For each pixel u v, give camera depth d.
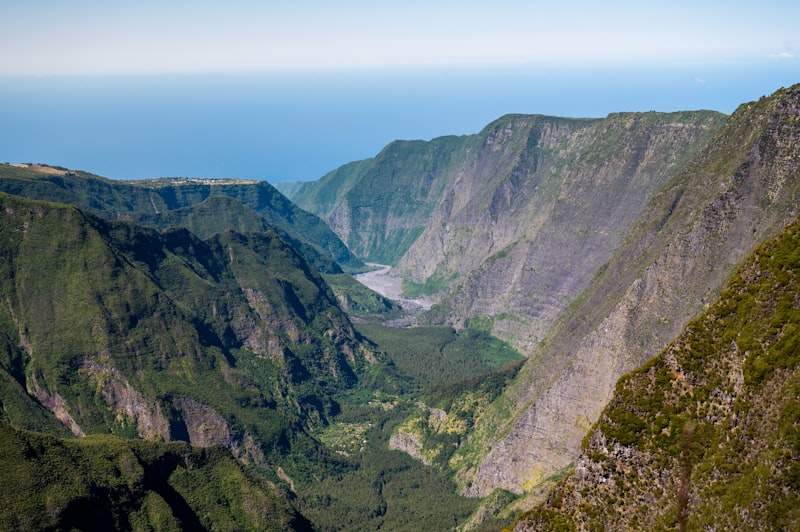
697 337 110.50
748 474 94.38
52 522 148.12
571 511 109.38
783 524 88.19
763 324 104.69
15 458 154.25
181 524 167.62
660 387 110.00
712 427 102.81
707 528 94.56
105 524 157.75
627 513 104.19
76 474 159.25
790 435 92.12
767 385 99.31
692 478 100.19
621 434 109.06
